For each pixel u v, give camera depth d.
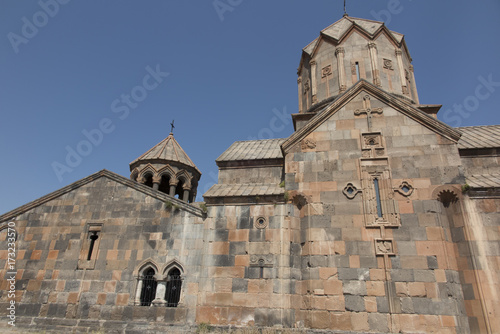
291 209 12.78
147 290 13.53
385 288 10.93
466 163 13.87
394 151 12.79
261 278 11.96
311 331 10.78
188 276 13.09
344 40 17.53
